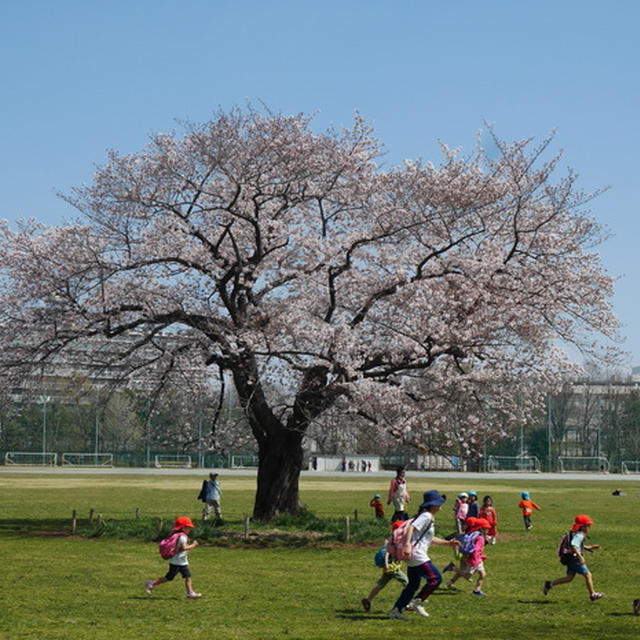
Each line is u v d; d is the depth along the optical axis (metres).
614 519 39.66
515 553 27.17
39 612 16.77
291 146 32.41
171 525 31.55
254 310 32.53
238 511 42.06
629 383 126.00
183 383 35.62
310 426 33.59
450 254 31.97
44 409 108.75
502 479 85.06
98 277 31.62
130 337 33.59
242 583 20.72
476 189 31.69
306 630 15.19
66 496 51.97
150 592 18.45
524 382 31.41
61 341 32.31
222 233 34.25
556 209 32.22
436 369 31.17
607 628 15.52
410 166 32.62
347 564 24.14
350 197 34.47
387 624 15.84
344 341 29.52
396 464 113.50
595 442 130.25
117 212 32.16
